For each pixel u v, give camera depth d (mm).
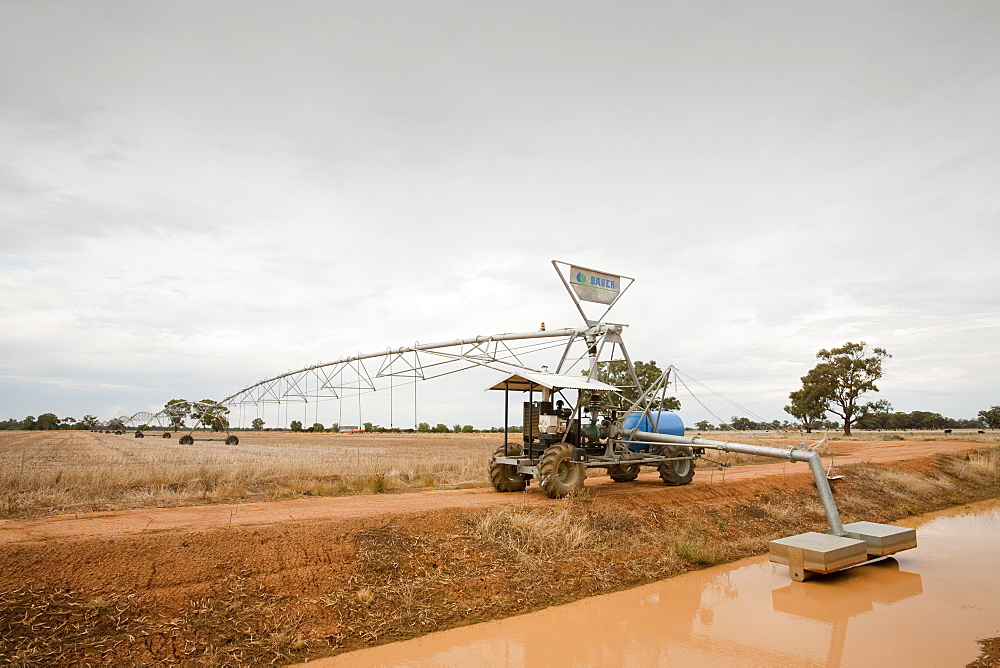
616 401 21156
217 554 9656
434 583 10289
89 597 8258
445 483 19844
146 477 18844
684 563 13188
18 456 35125
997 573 12938
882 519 19609
